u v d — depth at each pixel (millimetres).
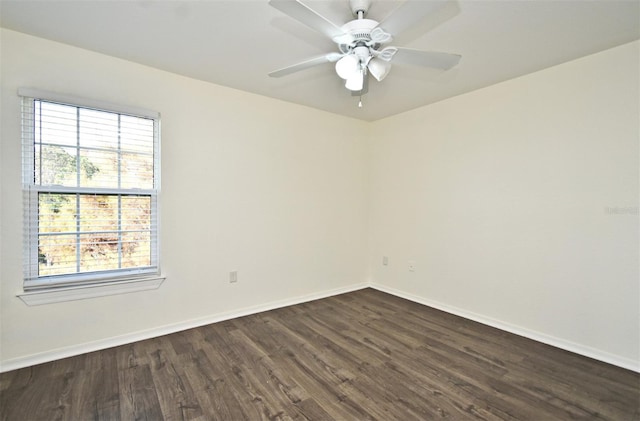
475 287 3127
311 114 3693
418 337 2729
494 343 2613
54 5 1825
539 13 1853
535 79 2666
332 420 1698
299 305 3557
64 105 2309
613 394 1925
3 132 2109
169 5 1820
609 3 1763
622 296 2254
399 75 2746
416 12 1518
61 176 2312
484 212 3043
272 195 3393
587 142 2395
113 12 1893
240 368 2203
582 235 2432
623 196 2244
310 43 2244
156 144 2695
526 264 2748
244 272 3215
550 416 1732
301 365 2252
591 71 2365
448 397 1896
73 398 1857
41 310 2244
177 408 1785
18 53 2139
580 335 2441
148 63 2568
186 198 2846
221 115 3023
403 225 3865
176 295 2811
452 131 3307
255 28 2057
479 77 2783
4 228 2123
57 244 2322
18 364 2162
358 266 4234
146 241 2695
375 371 2180
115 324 2525
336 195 3967
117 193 2537
